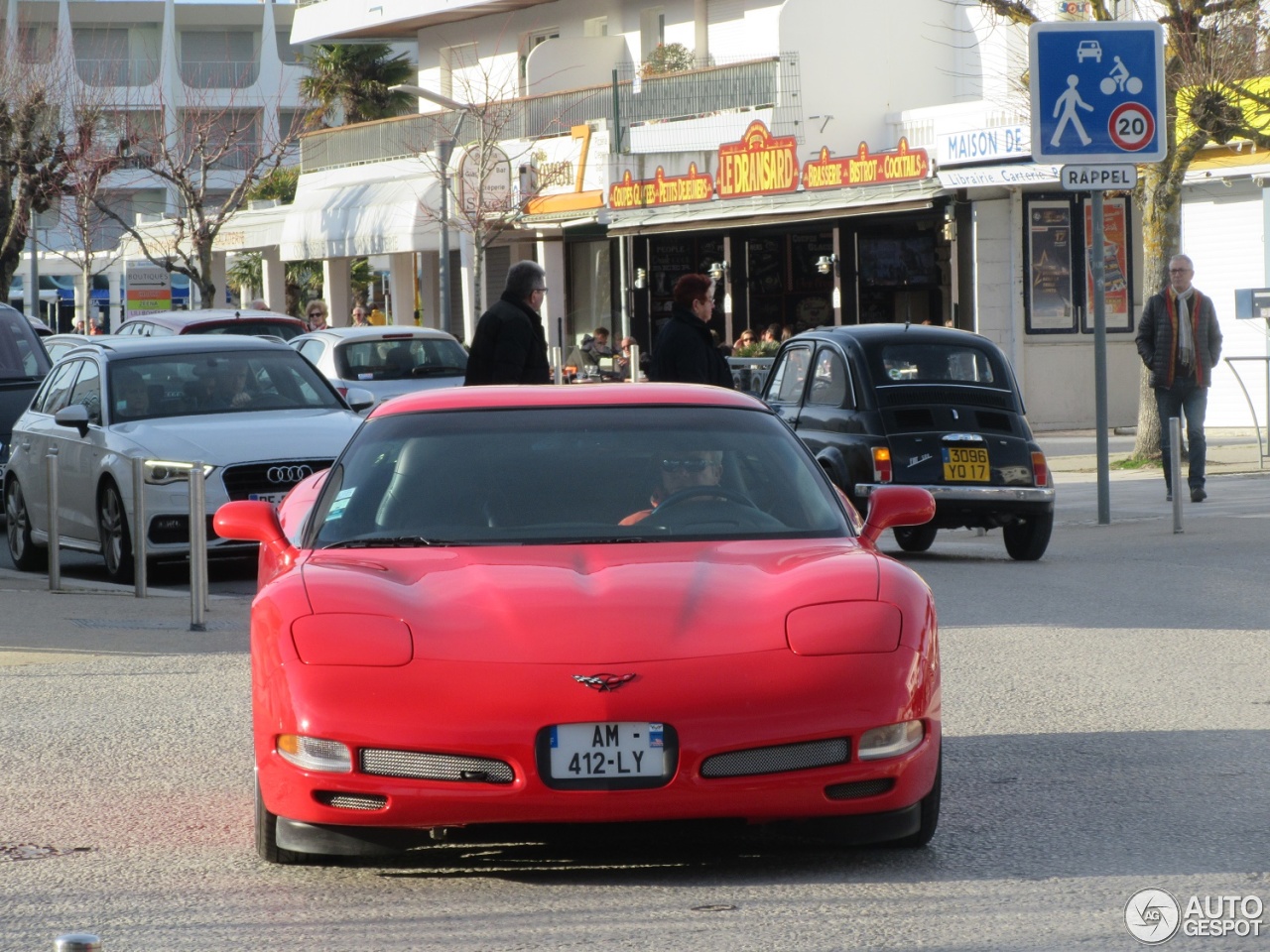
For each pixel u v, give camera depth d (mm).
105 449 39031
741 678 14812
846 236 93250
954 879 15438
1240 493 53469
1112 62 46406
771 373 44938
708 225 95688
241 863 16359
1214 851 16250
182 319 65750
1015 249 82000
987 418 40219
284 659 15211
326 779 14820
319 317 70625
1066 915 14297
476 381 33594
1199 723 22188
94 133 139500
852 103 101750
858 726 14875
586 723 14578
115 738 22094
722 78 102750
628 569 16250
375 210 123938
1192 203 80250
